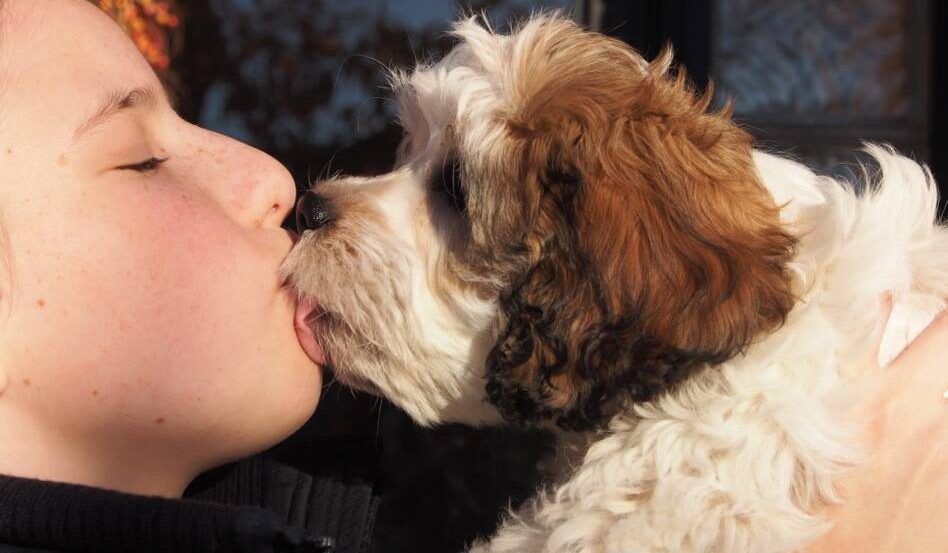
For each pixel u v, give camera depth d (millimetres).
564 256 411
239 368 375
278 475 438
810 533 392
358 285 439
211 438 375
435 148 460
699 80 766
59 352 343
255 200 409
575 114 420
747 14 783
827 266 415
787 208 425
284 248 420
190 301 364
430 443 808
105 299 348
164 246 362
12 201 339
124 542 316
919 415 404
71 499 321
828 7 811
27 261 339
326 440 460
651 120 419
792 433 399
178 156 398
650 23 762
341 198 456
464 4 700
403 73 542
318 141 765
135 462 364
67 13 371
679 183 407
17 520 320
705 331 393
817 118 799
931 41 809
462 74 455
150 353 356
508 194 424
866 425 403
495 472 769
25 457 346
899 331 427
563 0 739
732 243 400
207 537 311
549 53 448
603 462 422
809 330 408
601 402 409
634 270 401
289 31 761
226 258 377
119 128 362
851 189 441
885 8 813
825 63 812
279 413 392
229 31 754
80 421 350
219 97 754
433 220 451
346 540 422
